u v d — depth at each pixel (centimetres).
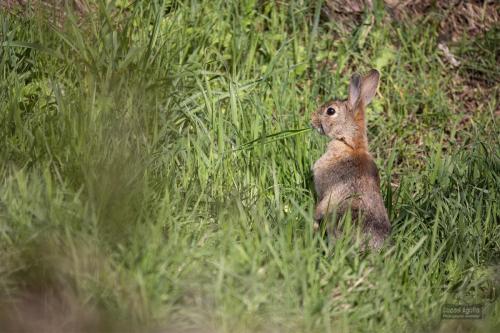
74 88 1095
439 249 1018
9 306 812
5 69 1150
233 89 1222
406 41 1548
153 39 1229
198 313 821
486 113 1470
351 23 1539
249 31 1388
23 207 884
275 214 1044
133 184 959
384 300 881
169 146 1125
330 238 1027
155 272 841
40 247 842
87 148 987
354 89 1135
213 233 953
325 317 830
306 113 1299
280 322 834
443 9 1631
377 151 1368
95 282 826
